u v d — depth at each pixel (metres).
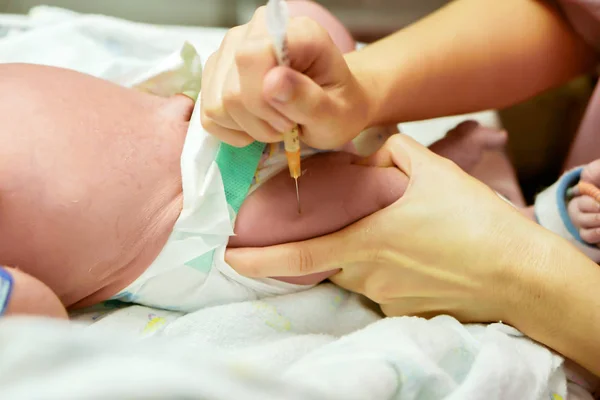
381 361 0.51
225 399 0.32
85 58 0.89
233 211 0.61
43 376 0.31
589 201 0.66
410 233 0.59
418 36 0.75
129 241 0.60
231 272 0.63
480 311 0.60
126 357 0.33
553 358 0.57
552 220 0.70
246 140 0.55
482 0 0.80
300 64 0.49
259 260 0.61
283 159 0.63
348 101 0.54
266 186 0.62
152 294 0.65
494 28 0.77
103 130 0.60
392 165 0.65
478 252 0.56
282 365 0.56
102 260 0.59
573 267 0.55
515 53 0.78
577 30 0.81
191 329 0.63
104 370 0.32
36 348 0.33
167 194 0.61
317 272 0.63
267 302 0.66
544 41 0.79
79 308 0.66
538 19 0.79
